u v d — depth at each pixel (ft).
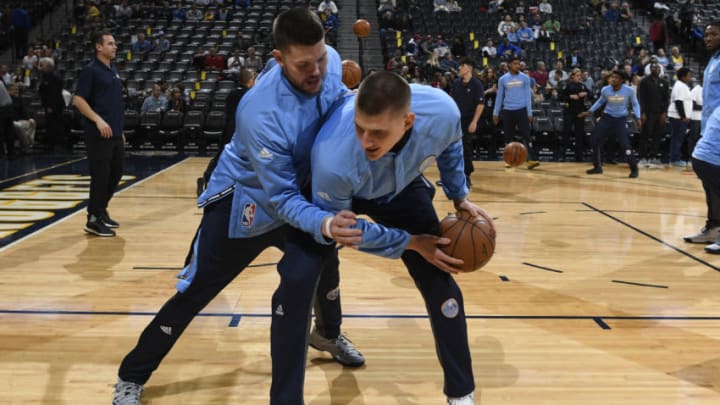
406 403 7.54
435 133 5.86
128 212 19.40
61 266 13.41
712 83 15.79
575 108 34.45
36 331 9.66
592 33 49.85
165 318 7.22
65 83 40.37
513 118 29.50
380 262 14.21
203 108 37.27
